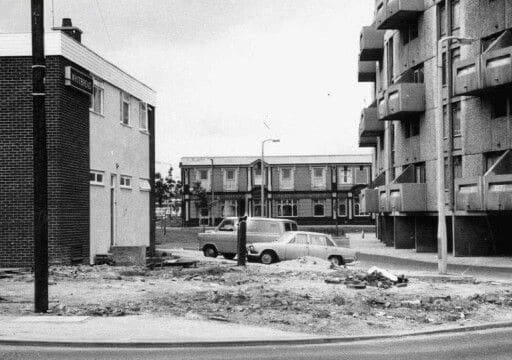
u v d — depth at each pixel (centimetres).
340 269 2428
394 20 4250
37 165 1307
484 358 988
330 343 1131
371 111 5303
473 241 3600
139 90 3259
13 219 2256
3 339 1050
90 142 2588
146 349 1032
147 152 3416
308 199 8712
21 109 2261
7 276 1948
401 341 1163
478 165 3488
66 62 2334
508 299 1677
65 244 2300
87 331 1138
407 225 4534
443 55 3778
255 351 1034
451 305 1547
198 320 1293
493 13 3372
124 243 3012
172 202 10256
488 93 3394
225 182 8819
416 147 4144
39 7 1302
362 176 8712
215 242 3141
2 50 2259
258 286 1814
